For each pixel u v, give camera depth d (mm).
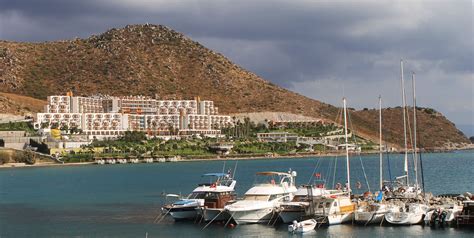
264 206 104812
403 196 112750
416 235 92688
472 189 174000
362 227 99188
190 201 114000
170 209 112938
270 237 94375
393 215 99625
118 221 115688
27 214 129500
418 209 100188
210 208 107625
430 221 98750
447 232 94125
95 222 115438
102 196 166750
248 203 105375
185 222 110562
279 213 103688
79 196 167625
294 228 96750
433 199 110375
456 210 98312
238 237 95188
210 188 112938
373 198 112562
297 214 102938
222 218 108438
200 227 104750
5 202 154500
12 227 111750
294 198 106562
